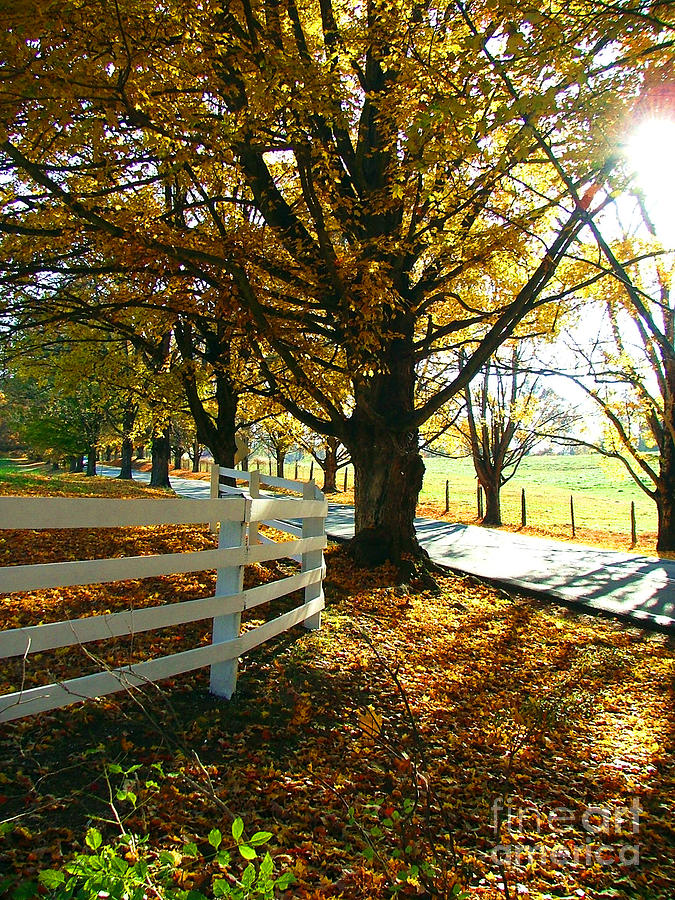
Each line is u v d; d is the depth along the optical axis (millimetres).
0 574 3363
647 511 34062
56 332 15312
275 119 7926
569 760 5188
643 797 4762
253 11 7836
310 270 9562
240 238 9461
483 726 5582
